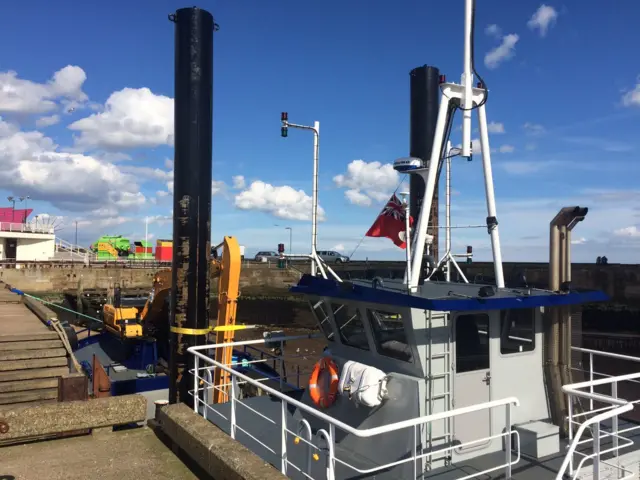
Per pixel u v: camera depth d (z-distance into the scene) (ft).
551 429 17.30
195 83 28.84
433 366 16.84
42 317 46.60
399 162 21.44
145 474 19.42
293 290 22.65
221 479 17.26
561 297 18.03
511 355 18.33
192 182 29.04
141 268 121.70
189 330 28.96
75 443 22.43
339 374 20.42
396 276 24.43
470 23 19.77
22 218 155.84
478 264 102.17
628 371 54.03
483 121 20.43
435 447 16.57
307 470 16.69
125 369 49.26
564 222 18.76
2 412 21.68
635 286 99.91
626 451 17.29
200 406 24.53
